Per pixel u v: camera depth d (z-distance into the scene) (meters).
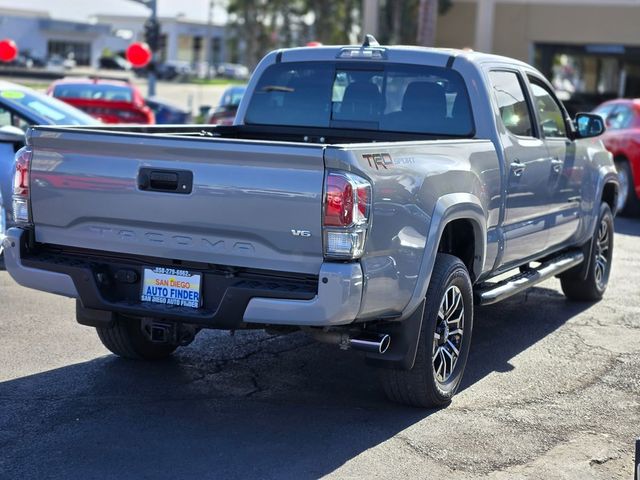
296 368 6.48
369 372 6.43
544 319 8.19
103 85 17.94
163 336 5.38
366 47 6.81
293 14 77.62
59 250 5.53
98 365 6.35
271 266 4.90
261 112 7.11
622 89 41.16
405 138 6.65
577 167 7.90
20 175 5.48
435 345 5.64
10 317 7.44
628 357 7.04
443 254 5.73
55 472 4.61
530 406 5.86
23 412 5.41
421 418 5.56
